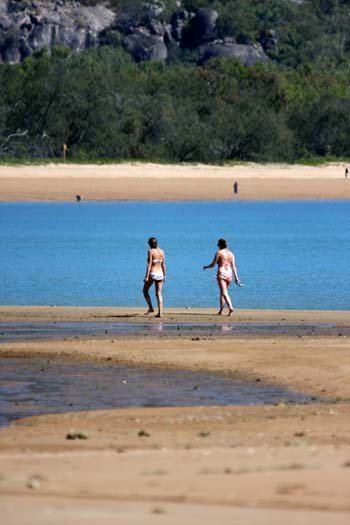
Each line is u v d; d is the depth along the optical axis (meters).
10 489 23.44
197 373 49.47
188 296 92.12
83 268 116.62
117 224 184.38
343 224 188.00
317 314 76.56
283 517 20.31
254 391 45.19
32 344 58.91
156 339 61.00
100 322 71.06
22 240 154.38
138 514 20.14
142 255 132.62
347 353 53.22
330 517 20.50
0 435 36.41
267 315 75.81
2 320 72.06
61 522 19.42
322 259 126.19
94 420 39.19
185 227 179.38
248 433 35.62
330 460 28.48
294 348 55.38
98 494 22.81
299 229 176.62
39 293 93.88
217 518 19.94
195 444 33.28
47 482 24.36
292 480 24.58
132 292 95.06
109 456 29.67
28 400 43.69
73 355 54.91
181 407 41.81
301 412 40.00
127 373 49.72
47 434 36.41
